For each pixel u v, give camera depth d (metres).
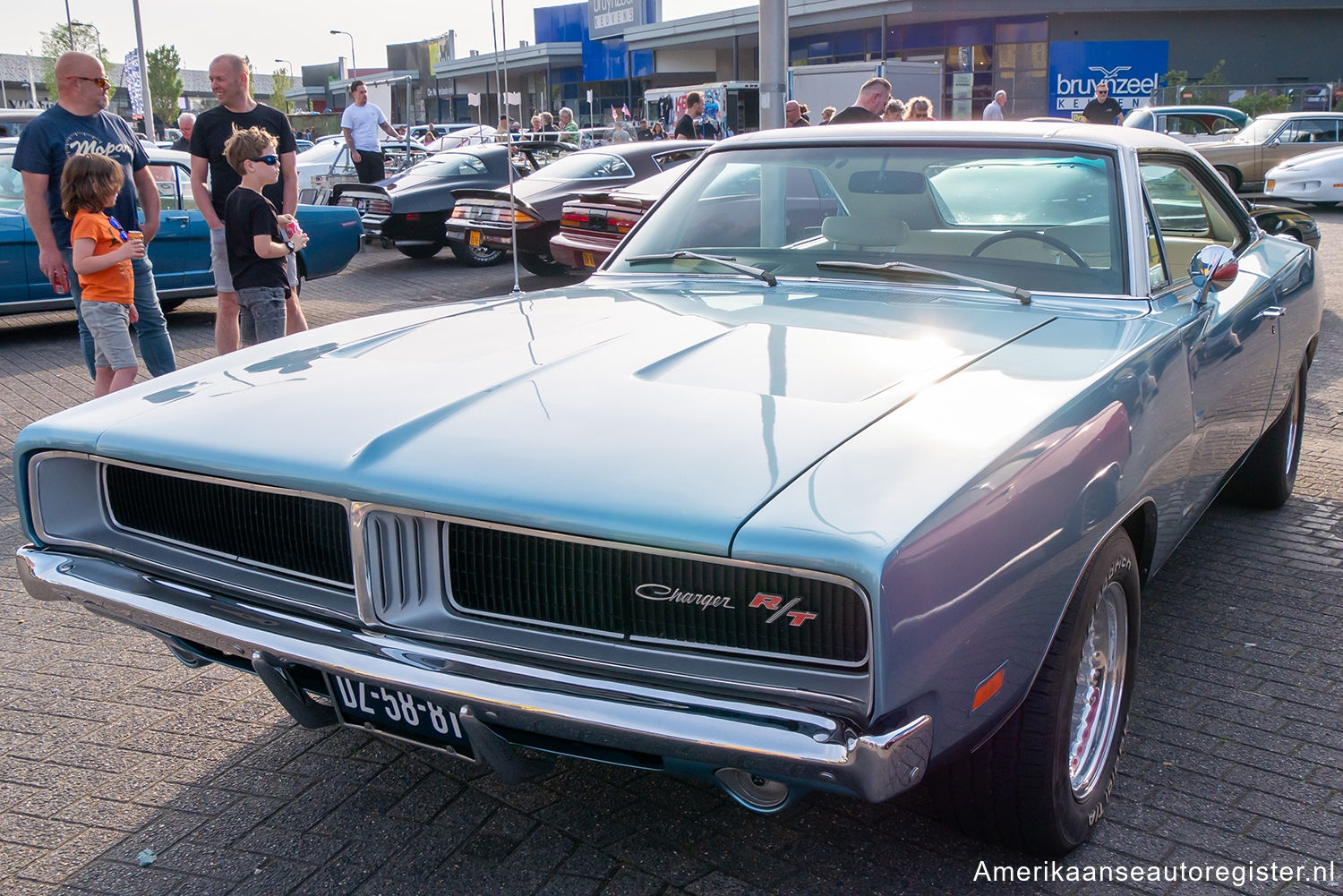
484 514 1.90
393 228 13.09
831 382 2.29
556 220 11.67
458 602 2.05
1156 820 2.53
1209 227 3.77
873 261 3.23
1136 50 32.81
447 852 2.41
